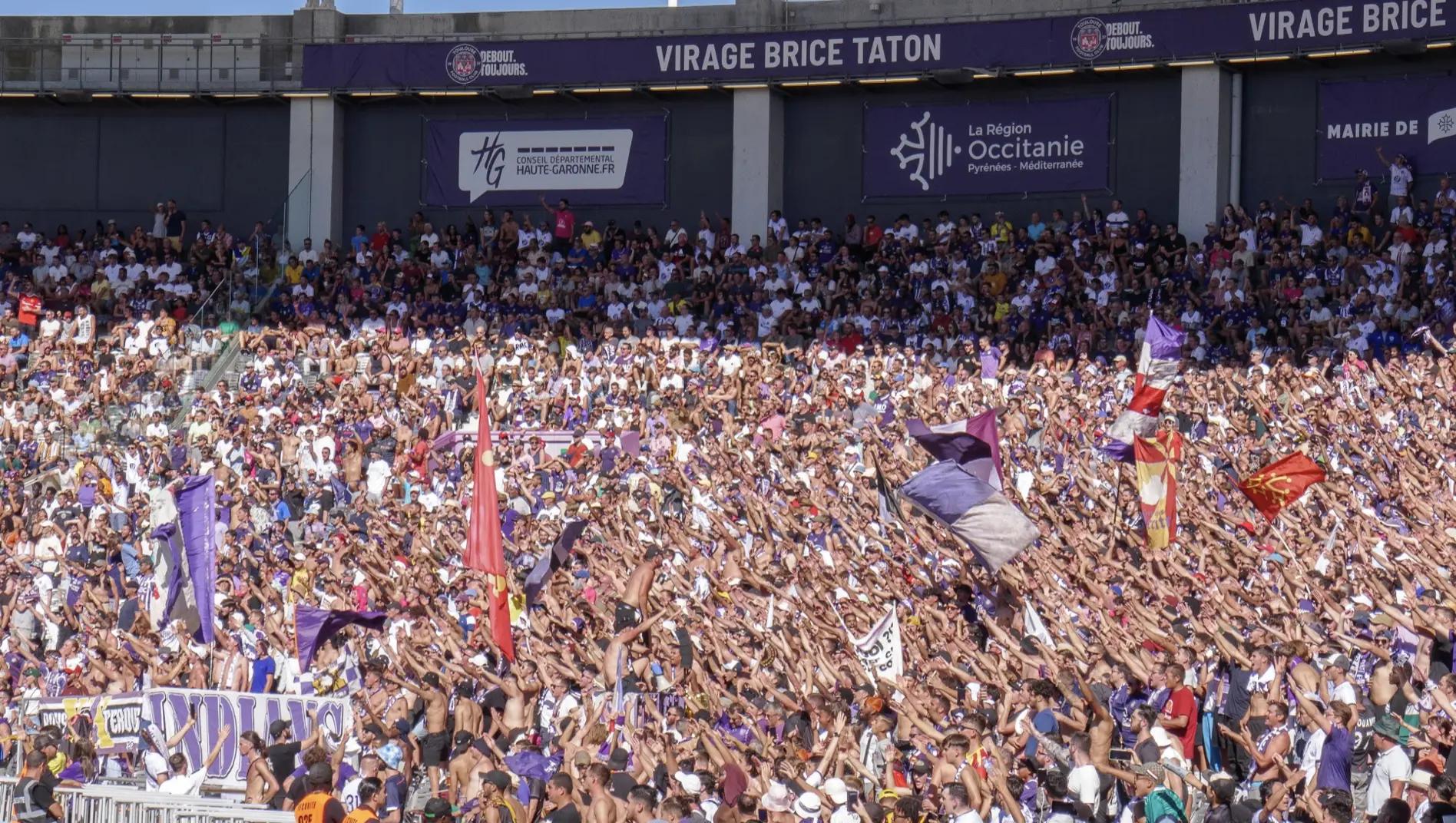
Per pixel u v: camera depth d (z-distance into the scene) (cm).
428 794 2867
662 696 3094
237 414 5534
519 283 6681
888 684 2755
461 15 7312
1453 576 3030
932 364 5662
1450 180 6116
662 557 3766
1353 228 5969
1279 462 3588
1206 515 3891
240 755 3081
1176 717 2555
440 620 3544
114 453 5488
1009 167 6738
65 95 7344
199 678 3491
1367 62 6266
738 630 3241
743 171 6938
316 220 7275
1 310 6544
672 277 6606
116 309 6619
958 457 3503
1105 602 3250
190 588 3569
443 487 5000
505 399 5703
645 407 5675
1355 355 5162
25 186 7469
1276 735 2356
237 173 7381
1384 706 2425
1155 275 6097
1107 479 4447
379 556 4119
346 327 6412
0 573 4356
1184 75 6431
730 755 2447
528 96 7138
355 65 7162
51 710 3222
